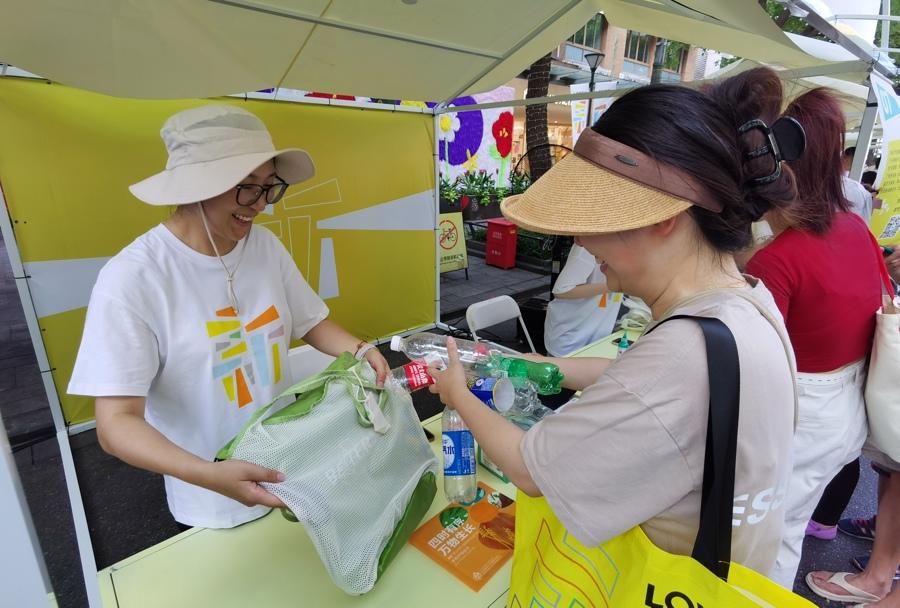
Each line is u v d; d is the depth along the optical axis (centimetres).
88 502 239
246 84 242
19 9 148
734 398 52
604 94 254
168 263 106
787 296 125
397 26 211
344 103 367
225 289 115
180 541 106
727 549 54
